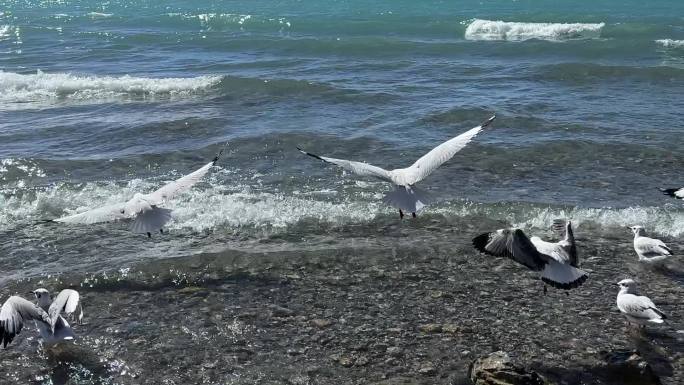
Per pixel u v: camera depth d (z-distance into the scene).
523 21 51.19
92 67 36.06
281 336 11.64
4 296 12.90
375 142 21.66
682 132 22.11
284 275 13.67
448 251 14.57
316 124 23.77
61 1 70.31
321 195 17.75
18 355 11.16
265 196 17.64
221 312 12.38
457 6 60.19
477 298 12.80
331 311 12.40
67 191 17.98
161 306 12.60
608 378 10.41
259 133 22.67
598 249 14.70
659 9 55.72
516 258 9.21
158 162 20.33
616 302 12.45
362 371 10.68
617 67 30.92
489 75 31.38
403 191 7.79
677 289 13.08
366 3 62.75
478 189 18.02
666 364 10.77
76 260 14.44
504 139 21.78
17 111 26.78
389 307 12.52
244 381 10.48
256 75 32.84
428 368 10.72
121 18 55.12
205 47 41.25
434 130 22.94
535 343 11.37
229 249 14.63
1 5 67.56
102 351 11.25
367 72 32.81
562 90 28.25
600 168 19.31
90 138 22.84
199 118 24.86
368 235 15.48
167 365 10.88
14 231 15.91
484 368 10.16
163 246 15.08
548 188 18.03
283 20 49.69
